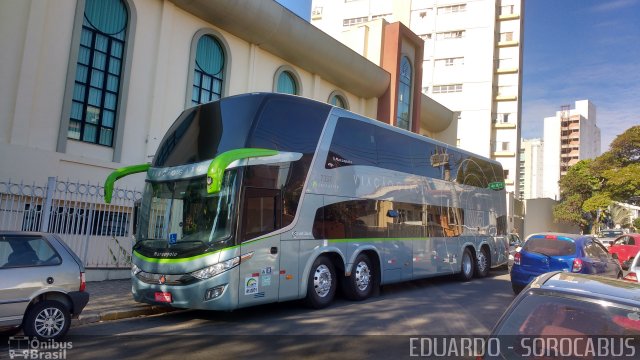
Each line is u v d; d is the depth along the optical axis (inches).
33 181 433.4
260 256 323.6
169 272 312.0
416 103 1060.5
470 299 438.6
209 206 316.5
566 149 4402.1
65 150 478.6
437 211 536.1
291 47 729.0
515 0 2153.1
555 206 1972.2
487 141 2012.8
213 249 306.5
